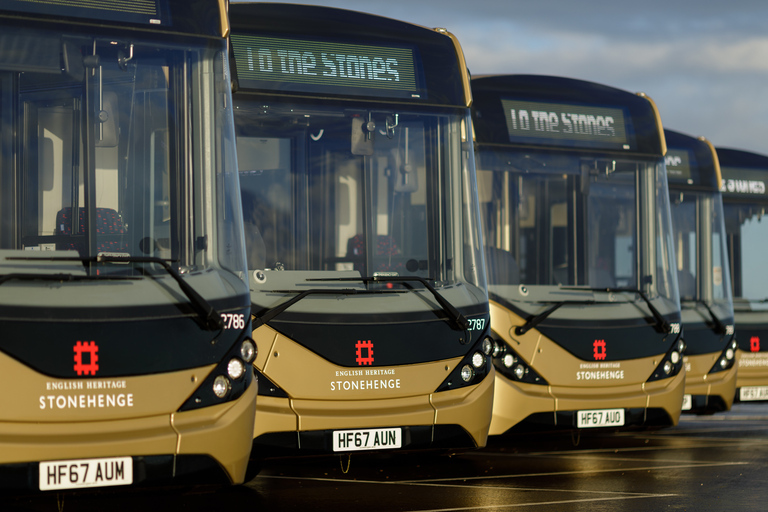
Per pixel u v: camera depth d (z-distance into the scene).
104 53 13.96
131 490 12.89
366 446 16.61
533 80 22.31
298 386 16.39
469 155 18.66
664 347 21.77
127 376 12.89
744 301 29.33
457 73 18.86
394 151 18.11
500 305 20.52
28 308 12.48
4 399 12.28
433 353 17.30
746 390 28.66
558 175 22.00
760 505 15.46
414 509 15.22
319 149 17.69
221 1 14.85
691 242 26.53
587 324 20.89
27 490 12.35
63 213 13.73
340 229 17.67
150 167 14.07
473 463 20.12
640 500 15.90
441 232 18.22
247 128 17.25
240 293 14.15
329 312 16.69
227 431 13.54
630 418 21.03
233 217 14.46
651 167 22.94
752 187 30.23
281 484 17.64
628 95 23.25
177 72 14.38
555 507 15.31
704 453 21.69
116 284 13.03
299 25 17.84
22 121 13.75
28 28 13.63
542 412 20.23
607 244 22.30
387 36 18.44
